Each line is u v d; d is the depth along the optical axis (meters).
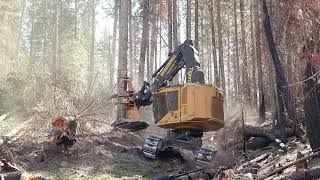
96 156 11.93
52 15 42.88
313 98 11.17
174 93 11.41
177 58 12.12
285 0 13.98
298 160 8.67
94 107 13.62
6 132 13.32
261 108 21.67
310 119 11.14
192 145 11.98
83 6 44.34
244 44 30.56
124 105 12.36
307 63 11.27
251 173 9.64
